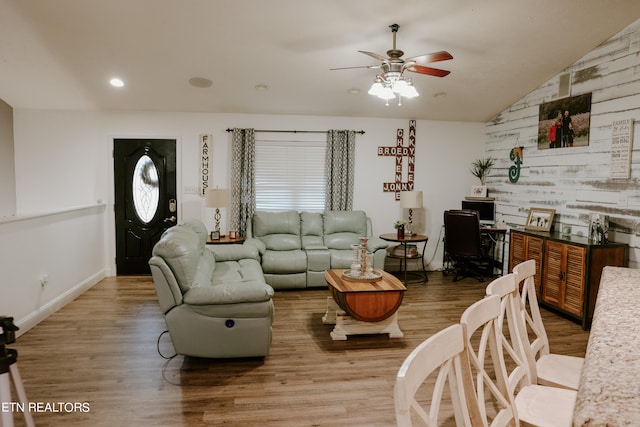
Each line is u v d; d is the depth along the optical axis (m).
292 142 6.13
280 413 2.50
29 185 5.73
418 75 4.88
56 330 3.81
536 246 4.70
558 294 4.33
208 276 3.67
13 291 3.61
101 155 5.82
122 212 5.90
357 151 6.27
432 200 6.49
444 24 3.80
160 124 5.88
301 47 4.22
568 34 4.05
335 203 6.15
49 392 2.71
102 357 3.26
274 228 5.76
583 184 4.58
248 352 3.12
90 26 3.85
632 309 1.29
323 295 5.14
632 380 0.80
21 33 3.95
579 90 4.59
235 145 5.94
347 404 2.61
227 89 5.21
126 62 4.52
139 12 3.63
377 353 3.40
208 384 2.85
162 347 3.46
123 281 5.62
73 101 5.48
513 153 5.83
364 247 4.00
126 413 2.48
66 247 4.66
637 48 3.89
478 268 6.29
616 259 4.01
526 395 1.71
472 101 5.70
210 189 5.34
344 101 5.63
